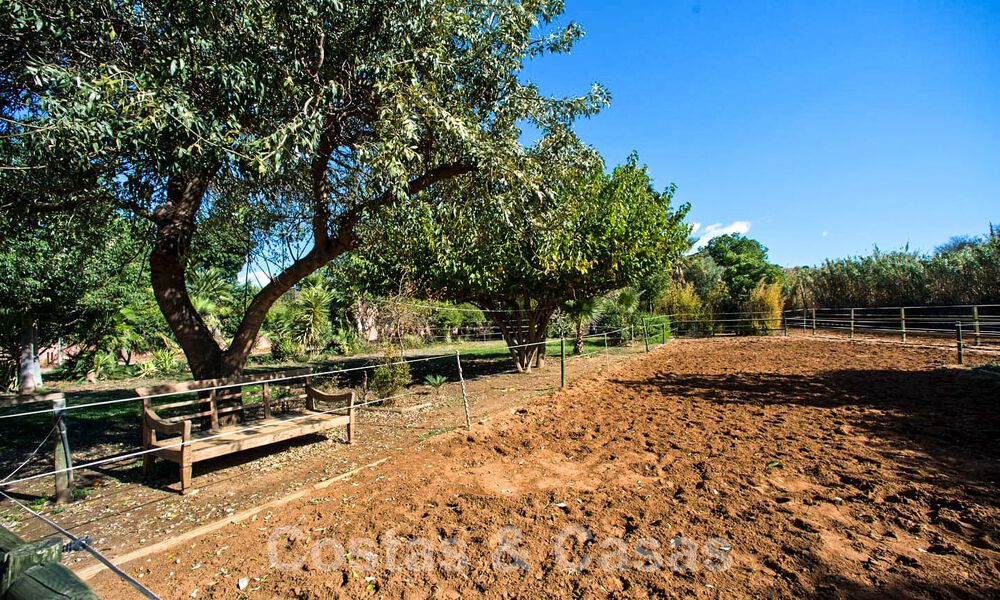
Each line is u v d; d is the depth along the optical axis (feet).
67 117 12.28
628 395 28.27
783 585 8.91
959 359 34.99
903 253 70.74
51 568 5.48
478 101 21.89
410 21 17.34
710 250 130.93
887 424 19.83
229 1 15.60
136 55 16.34
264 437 16.96
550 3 21.38
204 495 14.74
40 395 14.08
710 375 34.91
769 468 15.17
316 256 21.52
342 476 15.75
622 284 40.60
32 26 13.79
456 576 9.64
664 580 9.22
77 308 43.52
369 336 68.18
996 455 15.57
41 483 16.44
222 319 58.13
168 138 14.17
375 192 18.75
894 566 9.40
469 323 81.46
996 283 57.11
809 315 80.02
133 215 21.72
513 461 16.87
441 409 26.35
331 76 18.39
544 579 9.45
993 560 9.50
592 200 37.42
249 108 16.99
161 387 17.17
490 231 23.34
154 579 9.84
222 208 23.40
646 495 13.44
